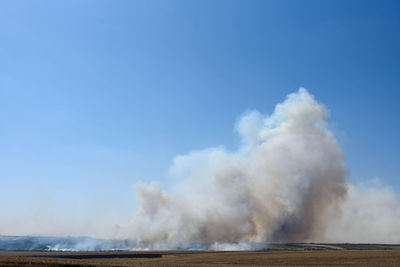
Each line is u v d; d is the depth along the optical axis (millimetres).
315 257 72250
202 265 53094
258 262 63188
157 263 57406
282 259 69625
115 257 85312
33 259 57500
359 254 76062
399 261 60062
